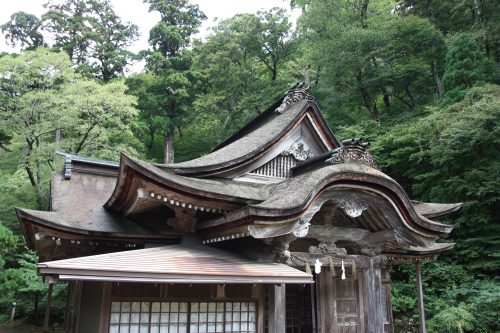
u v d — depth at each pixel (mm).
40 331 16656
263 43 35312
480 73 20078
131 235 9227
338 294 9906
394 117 25516
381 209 9453
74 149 24719
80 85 23859
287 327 12258
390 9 29281
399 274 18297
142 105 38062
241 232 8055
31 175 23578
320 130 12523
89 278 6164
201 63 37906
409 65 24797
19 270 16625
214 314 8461
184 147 41062
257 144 11562
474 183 16703
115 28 45000
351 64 25078
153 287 8047
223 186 9703
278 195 8789
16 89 23422
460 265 16625
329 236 9633
